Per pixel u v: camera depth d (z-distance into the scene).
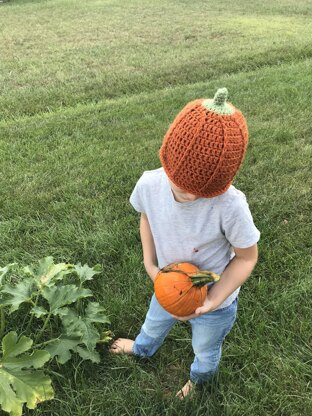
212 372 1.11
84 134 2.45
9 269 1.31
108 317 1.29
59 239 1.60
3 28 5.43
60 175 2.00
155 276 0.98
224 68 3.73
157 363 1.21
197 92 3.04
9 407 0.98
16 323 1.26
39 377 1.03
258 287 1.39
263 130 2.40
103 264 1.51
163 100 2.92
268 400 1.10
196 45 4.50
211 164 0.73
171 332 1.26
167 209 0.87
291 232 1.64
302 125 2.46
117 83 3.46
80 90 3.34
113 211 1.76
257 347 1.22
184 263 0.90
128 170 2.03
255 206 1.77
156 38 4.84
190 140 0.73
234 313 1.01
